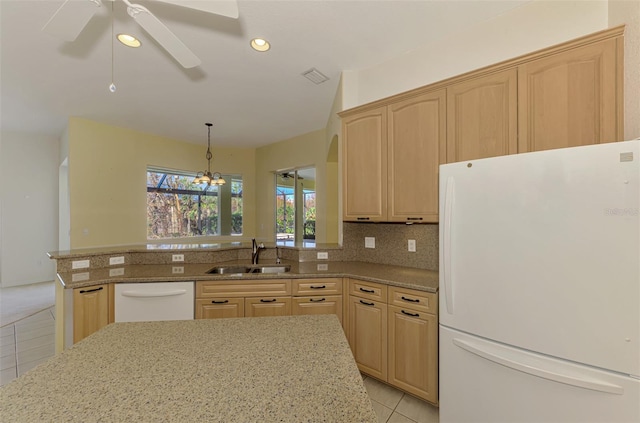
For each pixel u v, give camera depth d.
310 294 2.28
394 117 2.29
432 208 2.09
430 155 2.10
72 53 2.41
